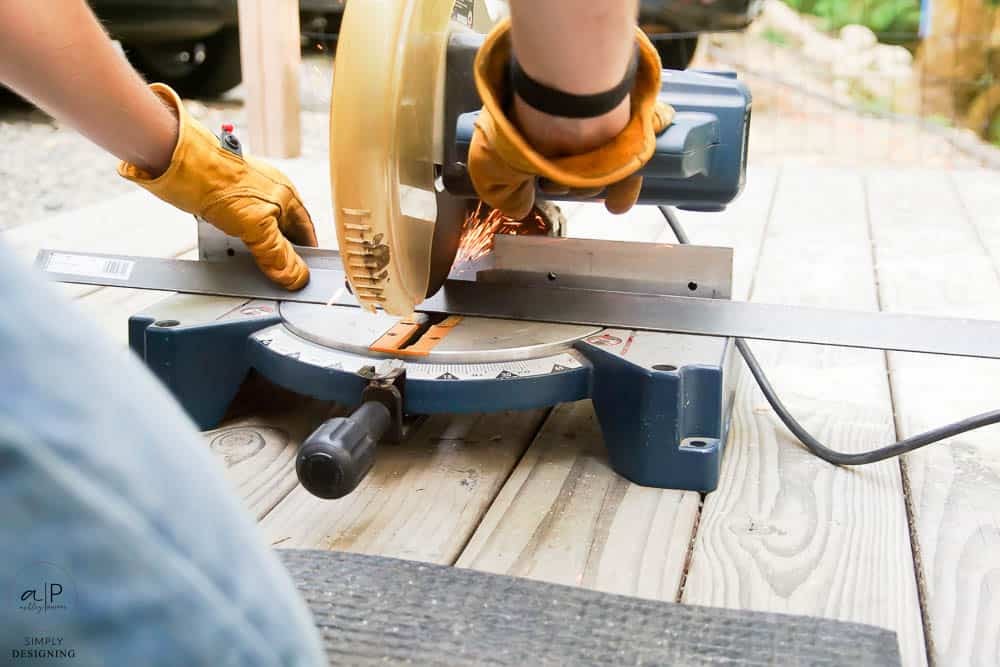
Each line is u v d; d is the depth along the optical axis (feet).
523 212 3.82
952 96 22.18
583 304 4.93
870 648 3.15
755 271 7.86
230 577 1.15
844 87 22.82
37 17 4.17
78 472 1.01
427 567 3.57
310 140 13.99
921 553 3.95
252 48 10.92
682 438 4.42
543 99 3.15
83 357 1.07
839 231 9.04
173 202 4.98
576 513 4.21
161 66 17.28
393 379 4.27
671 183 4.30
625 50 3.02
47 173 13.44
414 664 3.06
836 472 4.62
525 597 3.41
